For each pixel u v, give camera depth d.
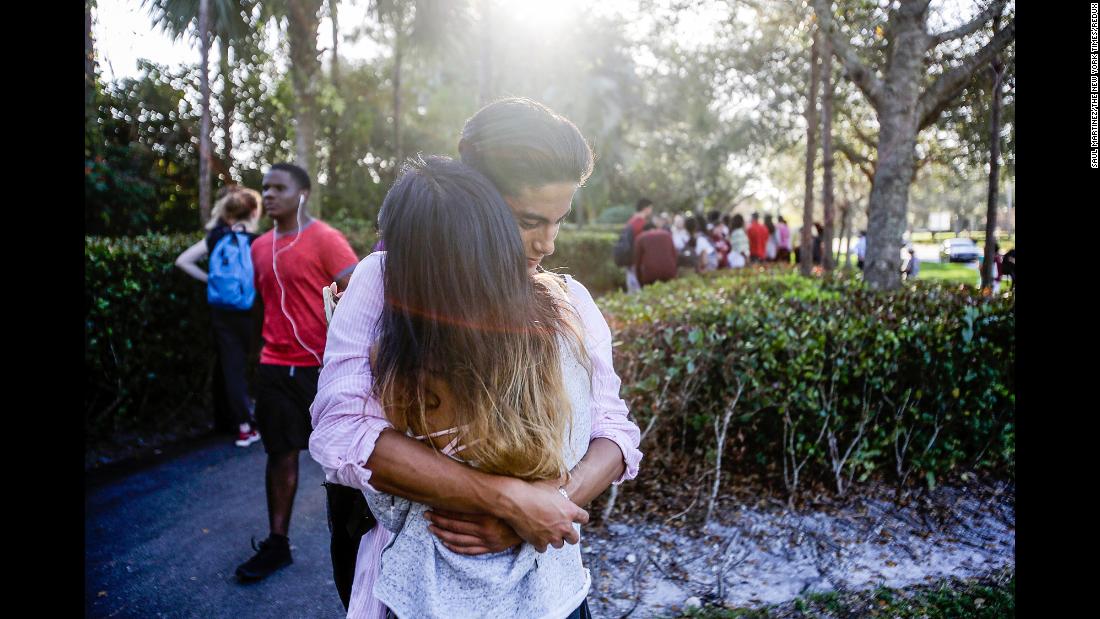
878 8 6.35
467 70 16.81
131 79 8.98
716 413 3.64
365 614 1.27
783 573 2.97
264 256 2.96
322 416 1.22
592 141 1.34
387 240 1.17
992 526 3.42
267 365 2.98
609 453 1.37
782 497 3.62
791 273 8.83
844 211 18.28
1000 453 3.99
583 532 3.27
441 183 1.16
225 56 9.52
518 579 1.23
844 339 3.67
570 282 1.43
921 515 3.51
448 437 1.17
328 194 14.34
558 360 1.24
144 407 4.97
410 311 1.14
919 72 6.05
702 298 4.98
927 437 3.90
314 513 3.73
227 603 2.86
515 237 1.18
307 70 8.74
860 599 2.73
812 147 8.64
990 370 3.87
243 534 3.47
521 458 1.17
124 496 3.89
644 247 8.61
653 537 3.22
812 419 3.68
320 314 2.93
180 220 11.56
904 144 6.10
